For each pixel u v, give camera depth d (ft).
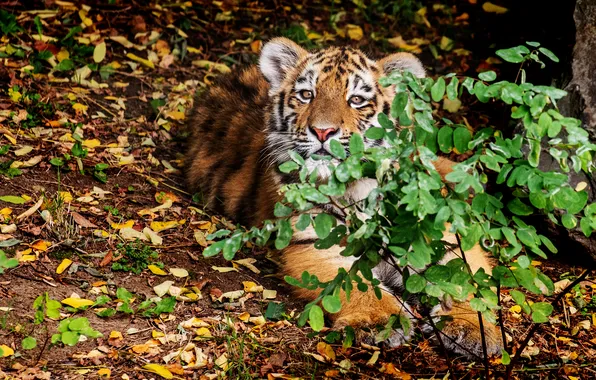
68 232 30.19
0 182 32.32
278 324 27.55
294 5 54.44
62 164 34.45
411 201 19.45
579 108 33.71
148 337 25.82
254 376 24.63
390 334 25.70
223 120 38.27
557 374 26.07
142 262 29.71
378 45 50.70
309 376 24.90
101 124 39.63
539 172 20.38
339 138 30.35
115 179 35.40
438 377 25.54
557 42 37.99
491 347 26.84
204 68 47.11
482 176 20.86
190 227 33.22
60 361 23.91
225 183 35.88
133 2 51.19
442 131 21.18
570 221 21.06
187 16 51.39
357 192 30.37
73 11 48.98
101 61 45.39
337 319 27.63
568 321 29.01
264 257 32.55
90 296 27.22
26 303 26.02
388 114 31.78
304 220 21.12
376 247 21.65
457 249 30.42
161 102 42.24
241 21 52.29
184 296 28.32
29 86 40.47
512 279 21.67
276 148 32.58
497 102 44.32
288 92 32.40
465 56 49.29
